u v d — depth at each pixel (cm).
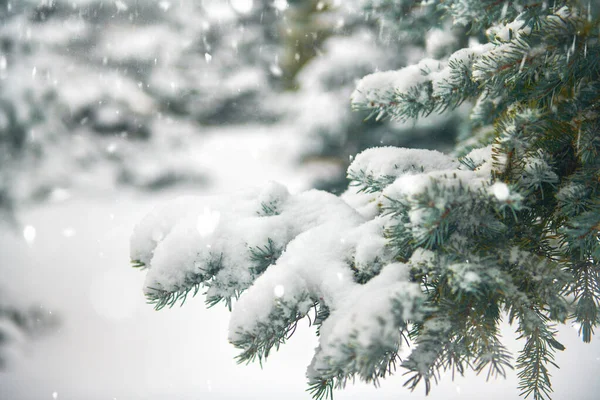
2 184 636
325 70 431
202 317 474
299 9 570
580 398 326
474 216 91
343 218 116
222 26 830
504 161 100
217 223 114
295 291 95
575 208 98
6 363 407
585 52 90
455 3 104
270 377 383
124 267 561
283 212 121
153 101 808
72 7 757
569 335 398
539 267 92
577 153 99
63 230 636
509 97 115
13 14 697
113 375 396
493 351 85
